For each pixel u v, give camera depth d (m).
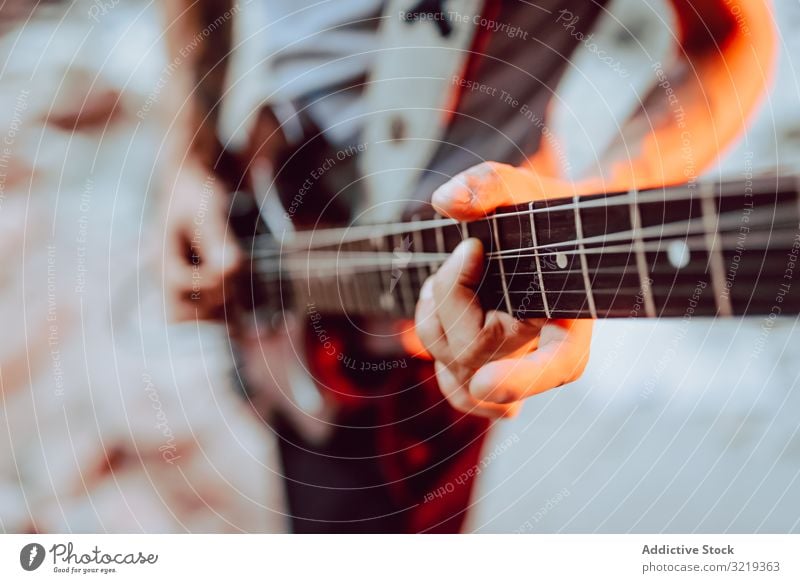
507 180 0.53
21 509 0.62
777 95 0.56
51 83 0.62
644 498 0.60
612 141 0.57
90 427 0.63
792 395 0.59
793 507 0.58
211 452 0.62
